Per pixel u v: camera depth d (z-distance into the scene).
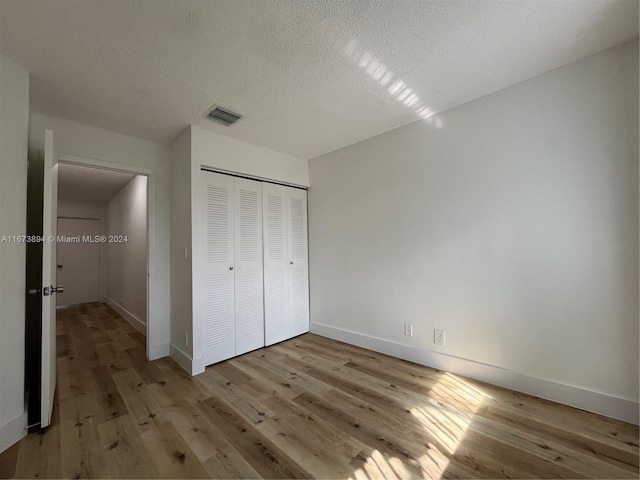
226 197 2.79
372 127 2.63
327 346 3.04
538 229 1.91
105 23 1.38
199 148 2.54
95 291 5.98
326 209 3.34
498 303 2.09
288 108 2.24
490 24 1.45
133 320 4.13
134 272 4.16
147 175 2.84
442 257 2.37
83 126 2.44
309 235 3.57
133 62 1.67
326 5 1.31
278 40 1.52
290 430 1.66
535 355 1.94
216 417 1.80
